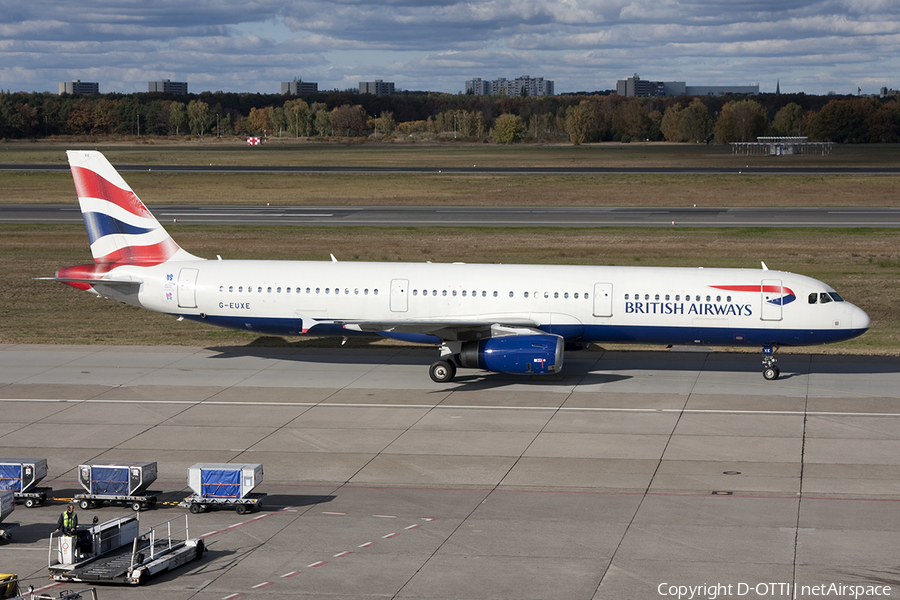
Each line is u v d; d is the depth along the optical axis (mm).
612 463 51562
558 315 70062
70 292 111250
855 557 38719
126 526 40156
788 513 43875
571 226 158125
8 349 81562
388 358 78062
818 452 53156
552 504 45438
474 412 61844
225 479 44812
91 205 75250
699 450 53688
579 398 65188
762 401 64062
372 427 58688
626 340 71062
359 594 35594
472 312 70812
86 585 36812
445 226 158625
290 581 36938
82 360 77312
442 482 48875
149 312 100750
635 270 71500
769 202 190500
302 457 53094
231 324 74312
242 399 65312
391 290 71625
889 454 52719
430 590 35844
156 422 59875
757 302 68062
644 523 42750
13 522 44031
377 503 45906
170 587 36500
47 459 52844
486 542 40719
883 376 71250
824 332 67688
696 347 82438
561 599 34875
